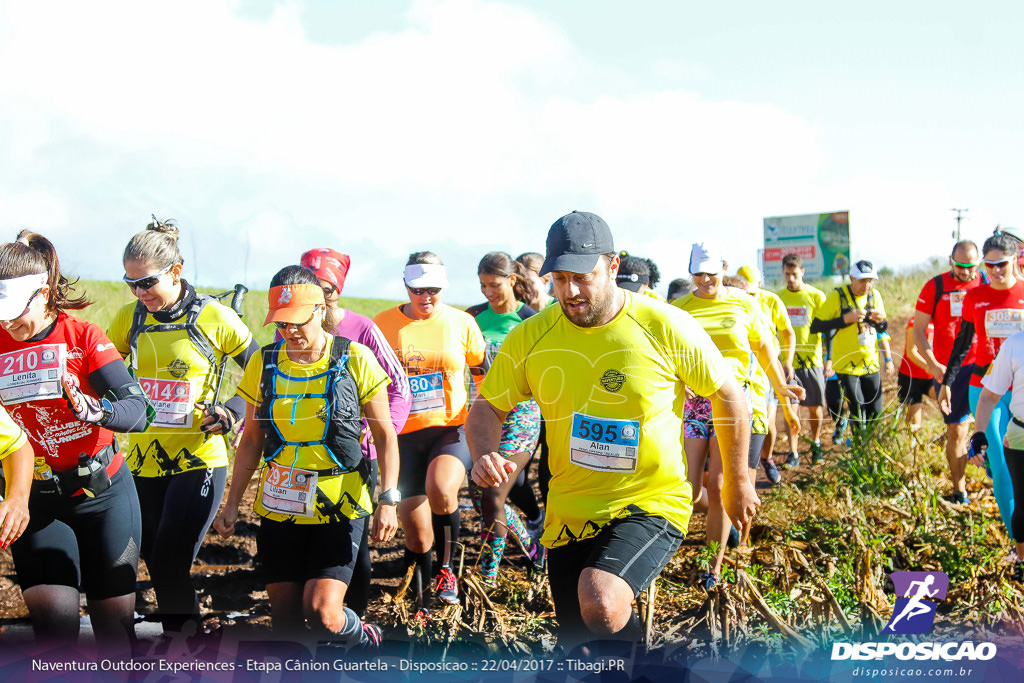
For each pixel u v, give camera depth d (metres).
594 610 2.77
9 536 2.89
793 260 9.02
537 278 5.61
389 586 4.76
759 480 7.05
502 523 4.52
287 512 3.37
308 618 3.28
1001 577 4.33
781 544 5.01
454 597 4.26
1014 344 4.35
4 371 3.16
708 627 3.57
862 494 5.59
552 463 3.17
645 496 3.05
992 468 4.52
